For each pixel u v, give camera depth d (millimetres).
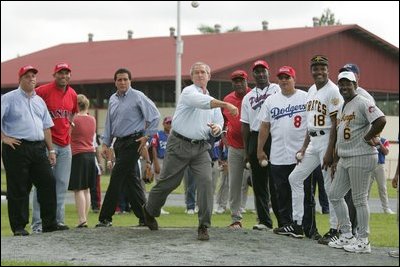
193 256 18984
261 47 77688
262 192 23547
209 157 21281
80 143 25875
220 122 21422
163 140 33531
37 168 23109
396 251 19891
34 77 22953
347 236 20234
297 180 21484
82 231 22625
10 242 21328
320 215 32406
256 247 20109
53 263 18203
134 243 20750
